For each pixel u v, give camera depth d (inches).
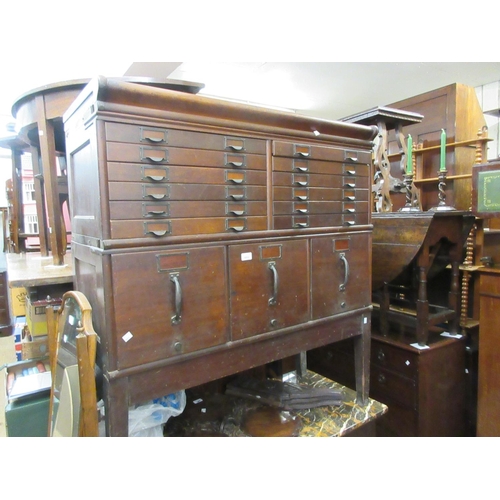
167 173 39.0
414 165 111.7
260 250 47.0
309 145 51.0
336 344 86.7
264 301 47.8
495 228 87.9
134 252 37.4
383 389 77.4
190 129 40.4
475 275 83.2
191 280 41.3
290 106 149.8
